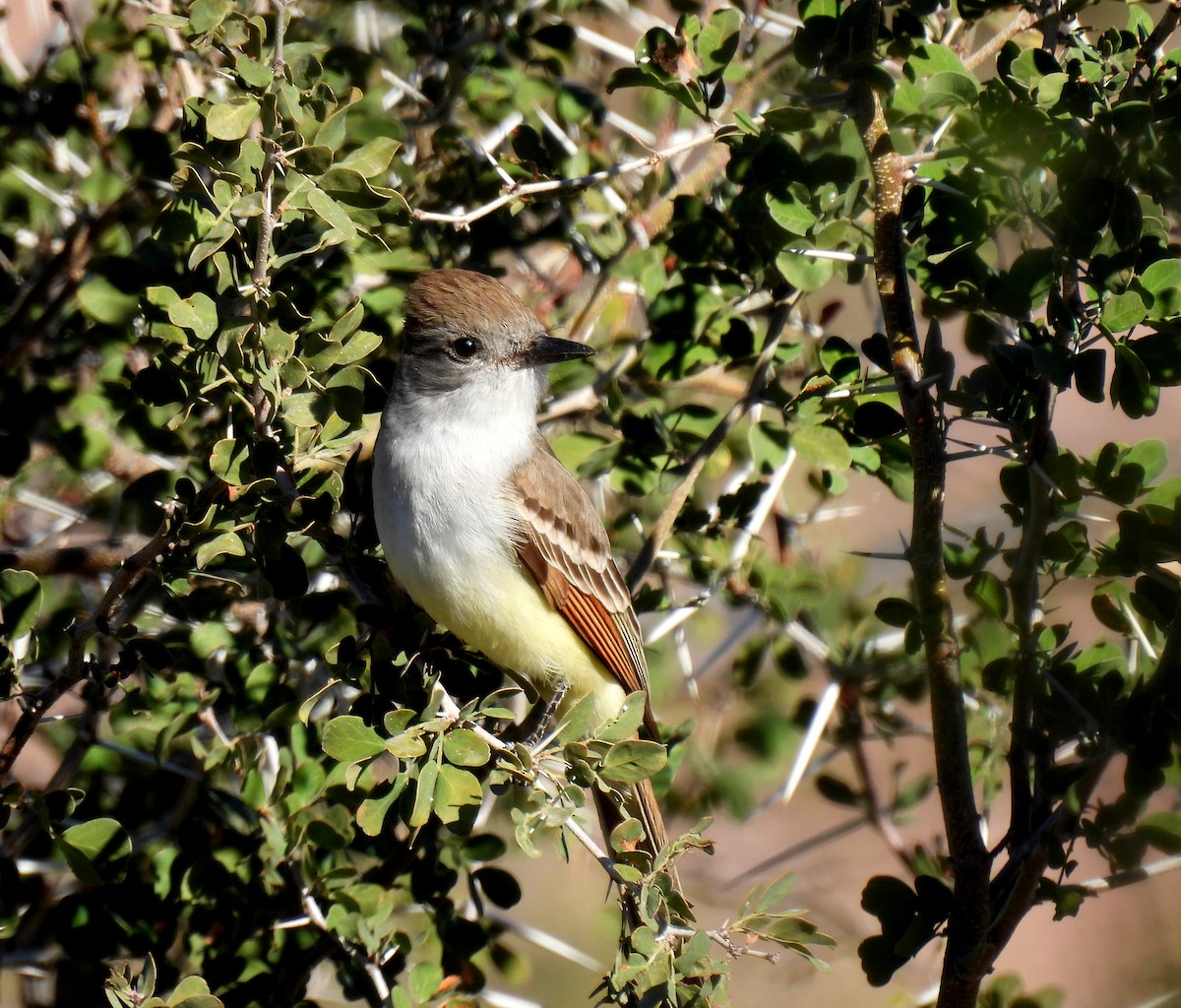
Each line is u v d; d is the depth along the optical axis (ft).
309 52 24.11
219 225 22.02
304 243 24.34
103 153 30.04
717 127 26.50
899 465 29.40
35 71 31.78
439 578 28.60
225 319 22.65
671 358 30.76
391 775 32.04
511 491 29.53
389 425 29.22
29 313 29.96
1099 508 32.50
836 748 34.04
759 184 26.00
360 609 27.30
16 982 33.12
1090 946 49.42
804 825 48.19
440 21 32.32
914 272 26.86
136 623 29.94
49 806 23.73
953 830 22.97
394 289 31.63
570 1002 44.78
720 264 30.55
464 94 32.65
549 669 30.55
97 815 28.07
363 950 25.64
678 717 38.78
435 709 22.56
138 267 26.43
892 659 33.88
